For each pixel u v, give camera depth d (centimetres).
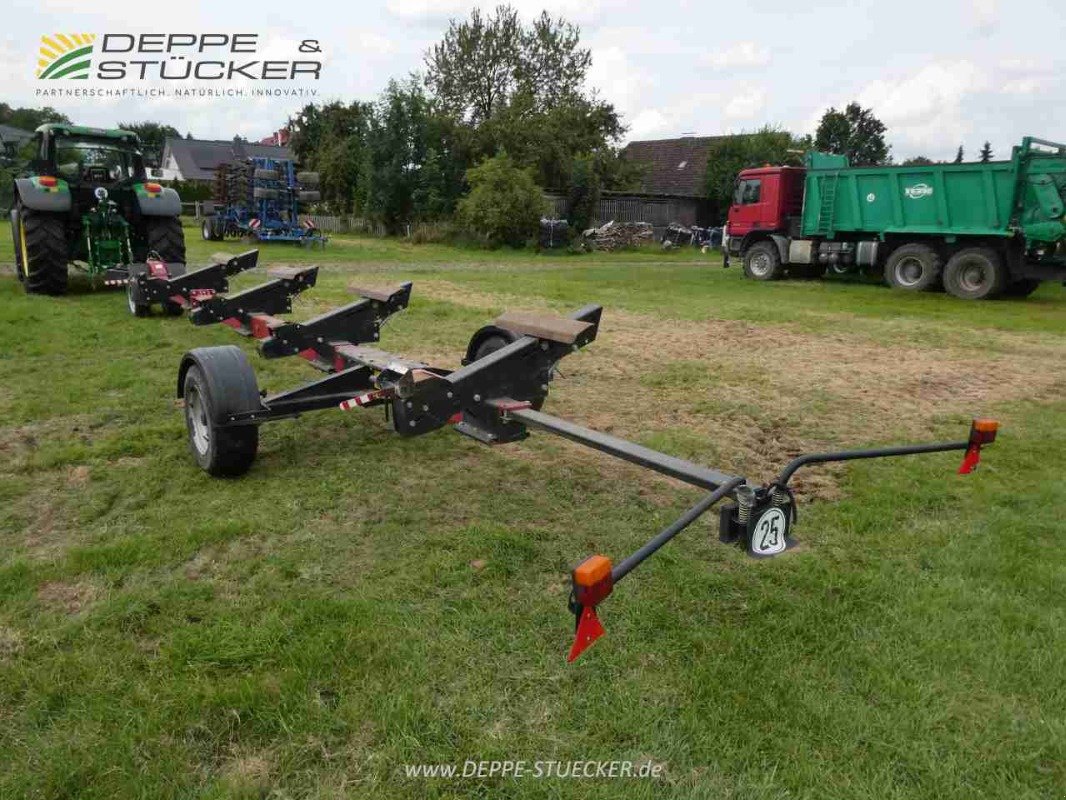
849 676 255
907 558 339
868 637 277
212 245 2128
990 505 398
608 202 3177
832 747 223
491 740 223
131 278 814
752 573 322
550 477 429
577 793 205
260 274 1409
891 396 629
